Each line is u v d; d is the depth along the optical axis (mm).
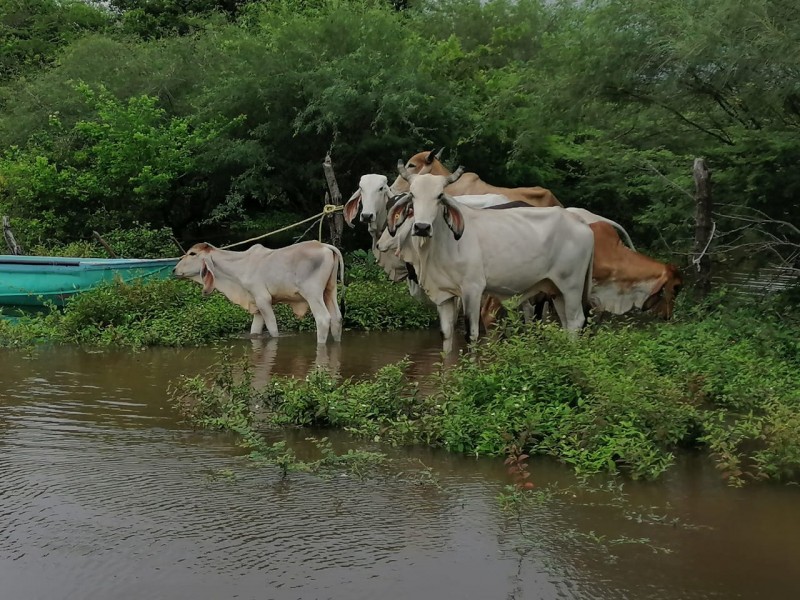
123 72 19812
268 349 10438
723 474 5758
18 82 22703
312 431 6777
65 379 8539
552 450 6129
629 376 6645
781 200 11883
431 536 4727
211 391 7121
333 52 18000
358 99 16656
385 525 4871
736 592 4137
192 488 5441
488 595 4066
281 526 4848
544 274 9531
